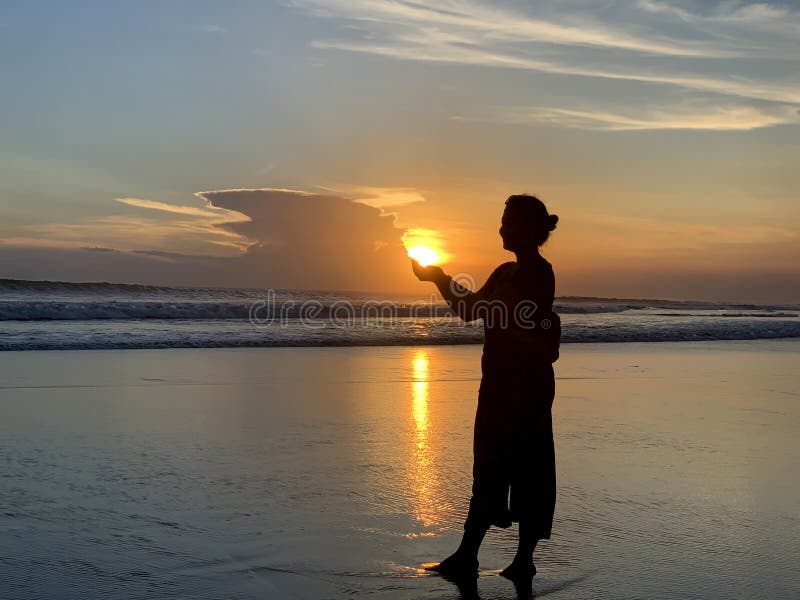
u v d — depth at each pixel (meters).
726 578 3.29
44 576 3.19
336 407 7.70
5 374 9.89
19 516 4.00
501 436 3.36
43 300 35.19
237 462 5.27
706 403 8.30
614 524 4.02
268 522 3.97
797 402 8.50
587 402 8.23
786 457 5.65
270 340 15.52
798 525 4.03
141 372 10.34
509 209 3.45
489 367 3.42
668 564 3.45
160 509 4.16
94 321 21.92
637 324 23.59
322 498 4.43
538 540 3.45
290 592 3.08
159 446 5.76
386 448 5.80
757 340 19.25
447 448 5.83
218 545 3.61
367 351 14.31
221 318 24.45
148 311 23.80
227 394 8.45
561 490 4.67
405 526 3.96
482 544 3.79
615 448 5.88
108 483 4.68
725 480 4.95
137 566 3.32
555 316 3.43
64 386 8.90
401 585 3.19
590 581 3.25
